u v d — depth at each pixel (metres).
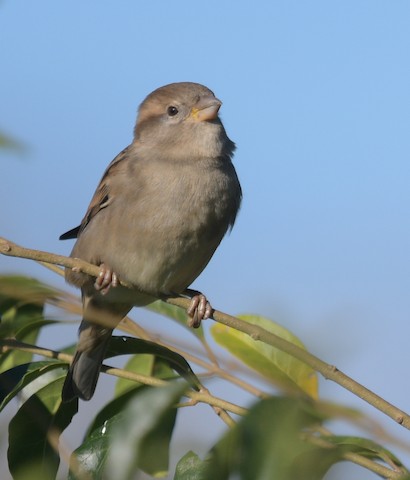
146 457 5.26
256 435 3.07
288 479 3.00
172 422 5.47
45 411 6.51
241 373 5.17
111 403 6.28
